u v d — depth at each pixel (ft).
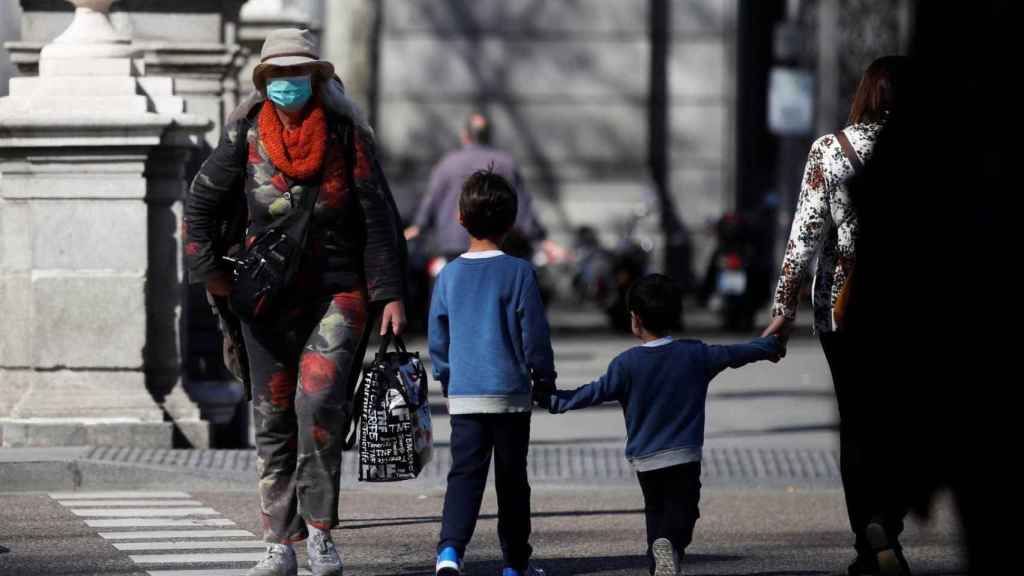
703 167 273.33
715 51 273.33
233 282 62.75
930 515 54.19
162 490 88.74
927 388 53.16
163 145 96.32
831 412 128.98
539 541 76.07
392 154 270.87
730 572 68.13
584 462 100.17
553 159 272.92
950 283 52.13
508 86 272.10
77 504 83.56
